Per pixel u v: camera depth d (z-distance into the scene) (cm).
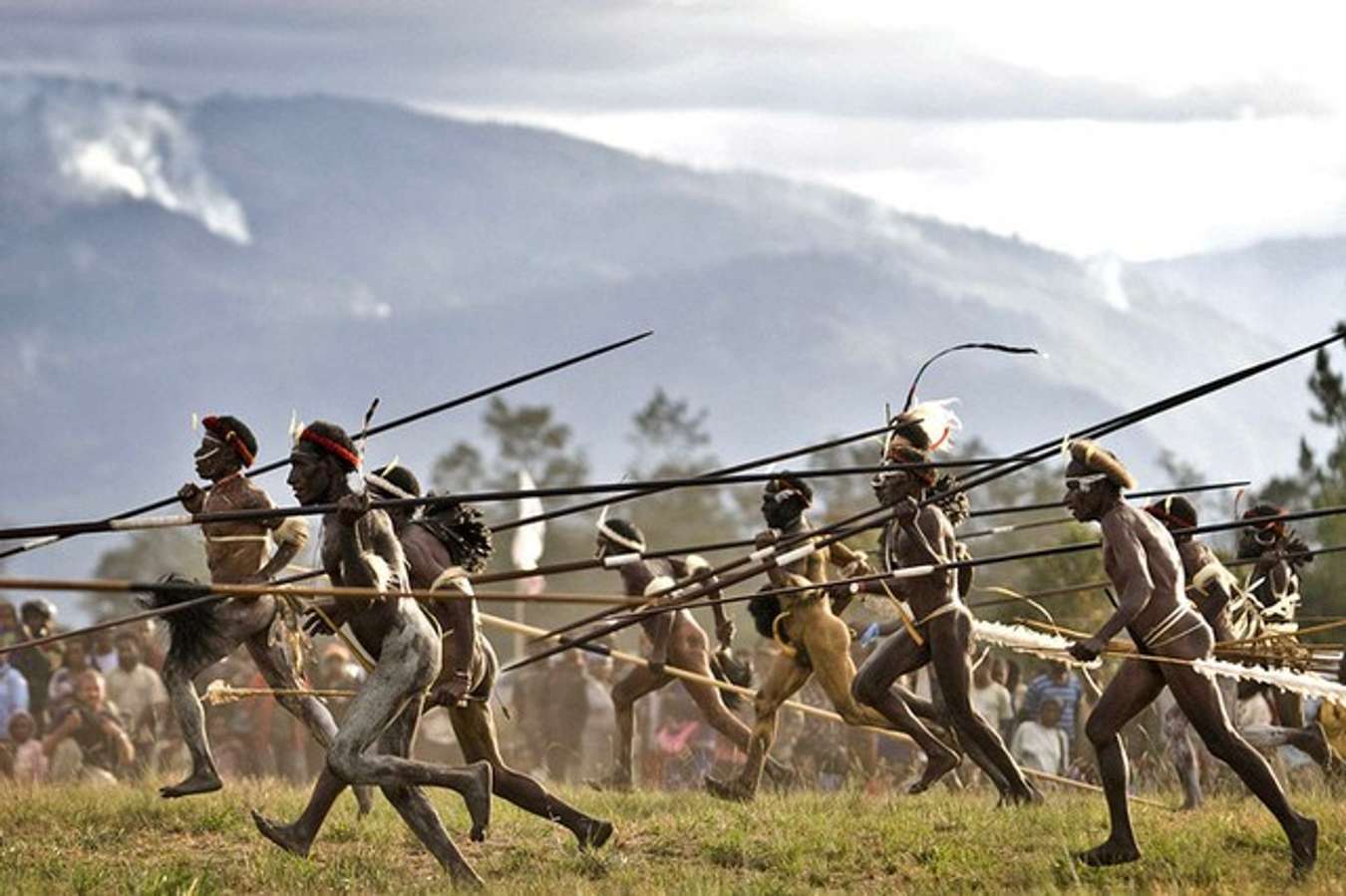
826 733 3675
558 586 8788
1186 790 2956
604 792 3138
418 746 4128
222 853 2556
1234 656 2970
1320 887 2164
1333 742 3022
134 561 9700
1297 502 5050
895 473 2911
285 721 3934
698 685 3259
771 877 2384
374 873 2405
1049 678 3531
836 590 3055
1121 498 2381
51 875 2397
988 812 2742
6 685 3697
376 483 2491
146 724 3878
